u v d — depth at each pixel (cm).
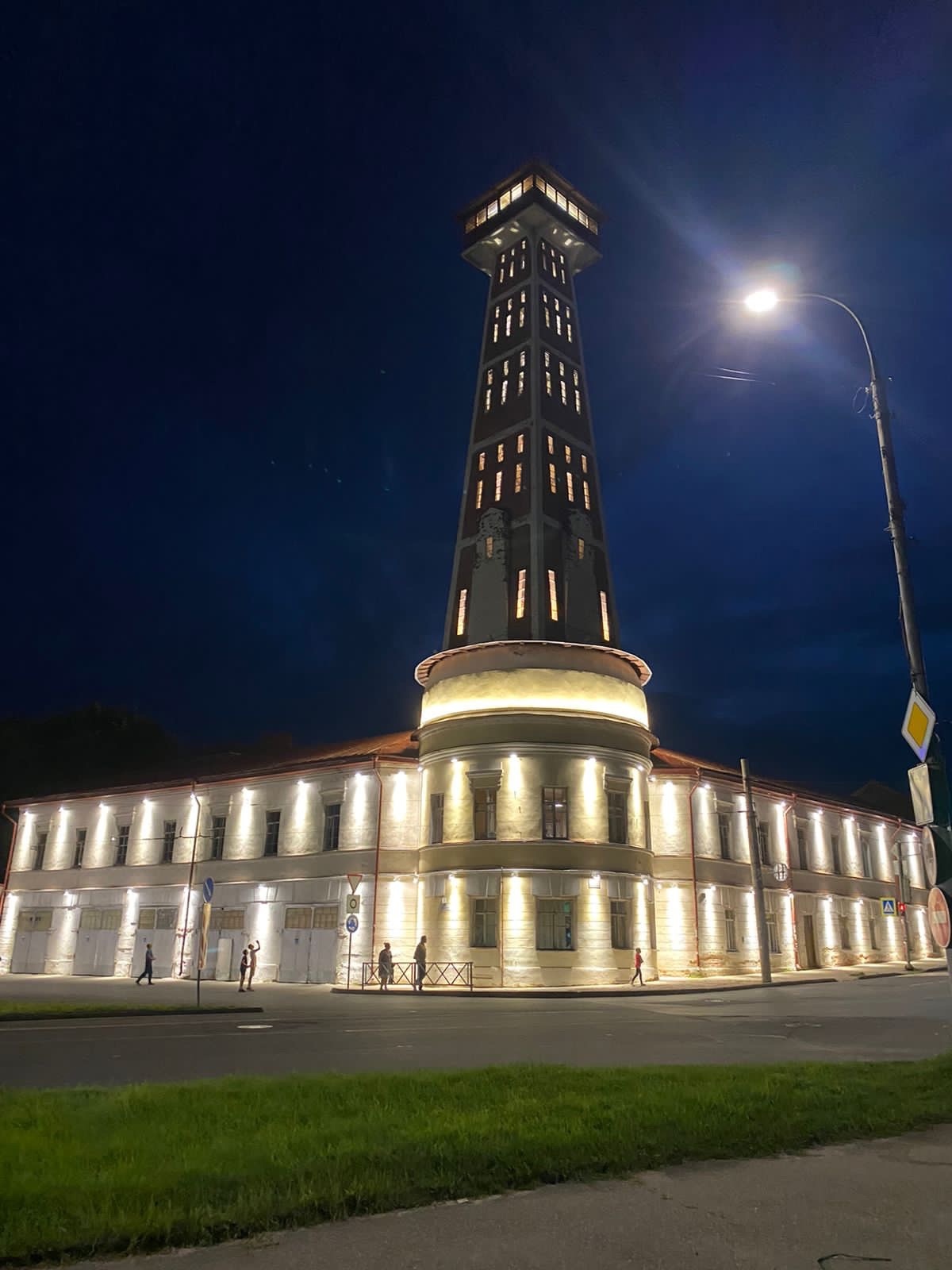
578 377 5731
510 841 3753
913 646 1334
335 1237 575
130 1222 567
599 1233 585
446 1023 2061
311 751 5566
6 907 5438
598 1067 1257
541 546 4744
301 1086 1023
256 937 4356
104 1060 1380
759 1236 583
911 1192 673
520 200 6044
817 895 5528
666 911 4559
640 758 4112
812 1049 1547
